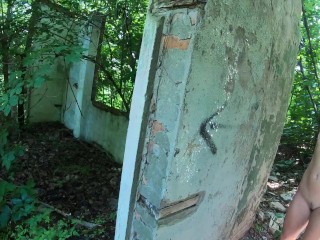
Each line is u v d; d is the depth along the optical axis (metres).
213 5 1.53
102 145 5.07
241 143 2.24
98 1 4.21
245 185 2.58
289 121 5.29
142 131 1.73
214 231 2.33
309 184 1.31
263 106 2.42
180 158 1.65
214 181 2.05
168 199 1.68
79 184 3.88
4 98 2.59
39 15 3.57
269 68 2.34
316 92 5.08
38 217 2.55
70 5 4.12
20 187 2.79
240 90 2.00
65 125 5.98
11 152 2.98
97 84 5.30
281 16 2.36
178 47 1.55
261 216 3.19
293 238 1.39
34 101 5.70
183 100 1.54
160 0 1.64
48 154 4.68
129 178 1.83
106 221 2.95
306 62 5.23
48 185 3.78
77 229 2.77
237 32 1.79
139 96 1.74
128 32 4.28
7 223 2.61
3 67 3.48
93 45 4.96
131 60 4.35
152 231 1.71
